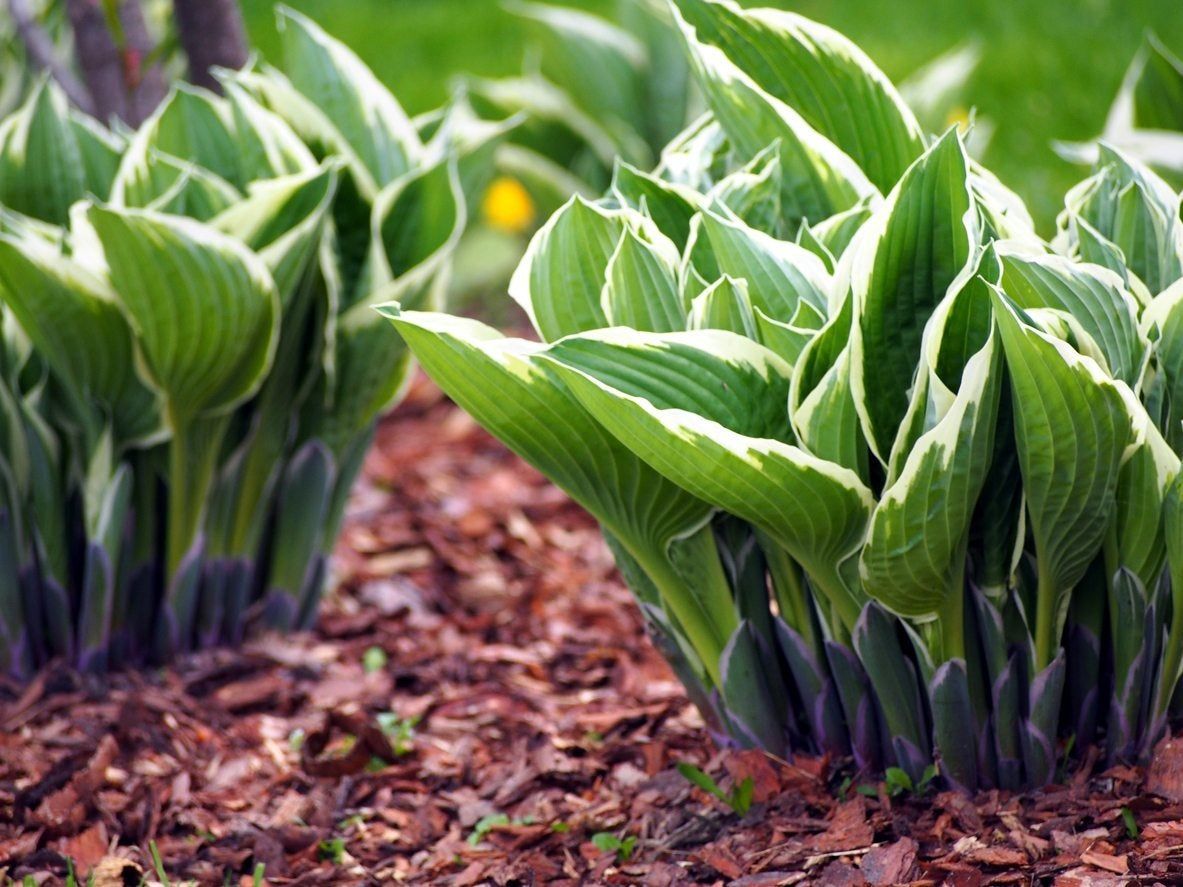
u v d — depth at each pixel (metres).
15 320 2.46
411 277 2.49
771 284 2.24
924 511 2.20
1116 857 2.21
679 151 2.42
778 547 2.29
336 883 2.32
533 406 2.21
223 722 2.48
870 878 2.24
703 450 2.18
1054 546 2.23
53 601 2.50
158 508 2.53
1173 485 2.21
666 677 2.53
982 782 2.29
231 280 2.40
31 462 2.48
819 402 2.21
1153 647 2.27
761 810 2.31
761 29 2.32
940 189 2.20
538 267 2.25
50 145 2.52
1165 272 2.27
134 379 2.45
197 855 2.35
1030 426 2.18
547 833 2.34
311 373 2.51
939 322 2.18
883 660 2.27
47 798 2.38
